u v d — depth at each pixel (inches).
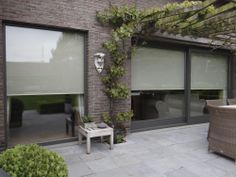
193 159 131.9
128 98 181.5
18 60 142.6
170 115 219.0
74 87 163.5
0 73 132.0
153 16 151.0
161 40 195.6
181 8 138.3
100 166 121.2
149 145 157.4
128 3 176.7
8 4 131.7
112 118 172.4
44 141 155.2
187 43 212.1
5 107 137.0
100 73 166.7
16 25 139.1
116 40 157.6
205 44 222.5
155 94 207.0
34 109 152.2
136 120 197.2
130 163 125.4
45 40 150.9
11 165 64.2
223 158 133.7
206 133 192.5
